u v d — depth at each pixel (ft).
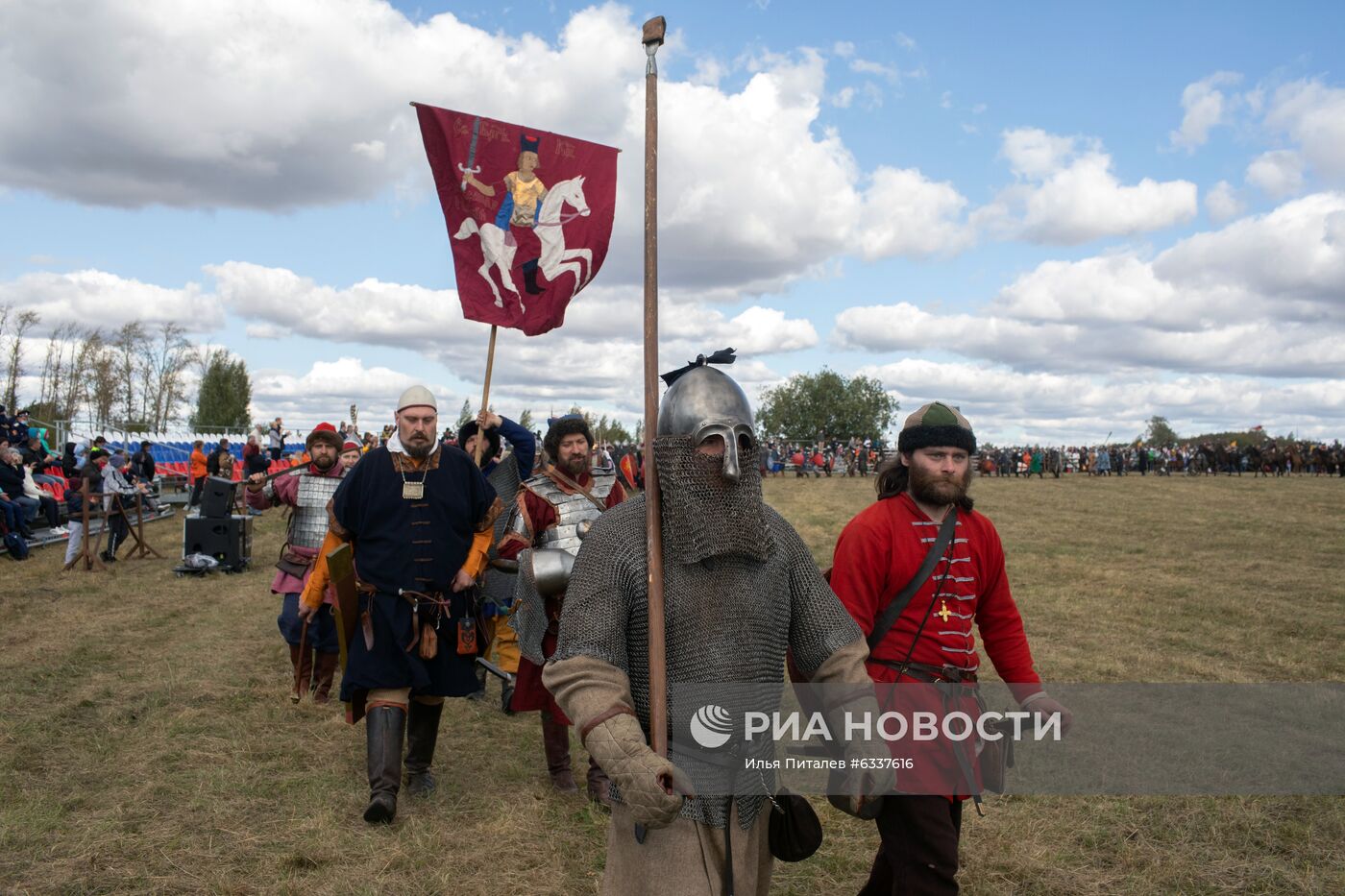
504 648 19.94
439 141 18.76
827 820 14.19
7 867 12.05
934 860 8.69
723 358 7.82
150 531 56.85
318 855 12.62
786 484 123.54
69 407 160.66
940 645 9.31
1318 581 39.09
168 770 15.84
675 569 7.29
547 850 13.07
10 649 24.82
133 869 12.10
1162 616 30.81
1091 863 12.81
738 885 7.32
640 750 6.59
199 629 28.25
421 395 14.75
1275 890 12.02
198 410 204.54
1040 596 34.42
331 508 14.61
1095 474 159.22
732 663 7.20
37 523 51.44
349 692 14.23
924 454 9.49
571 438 15.83
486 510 15.01
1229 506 85.51
